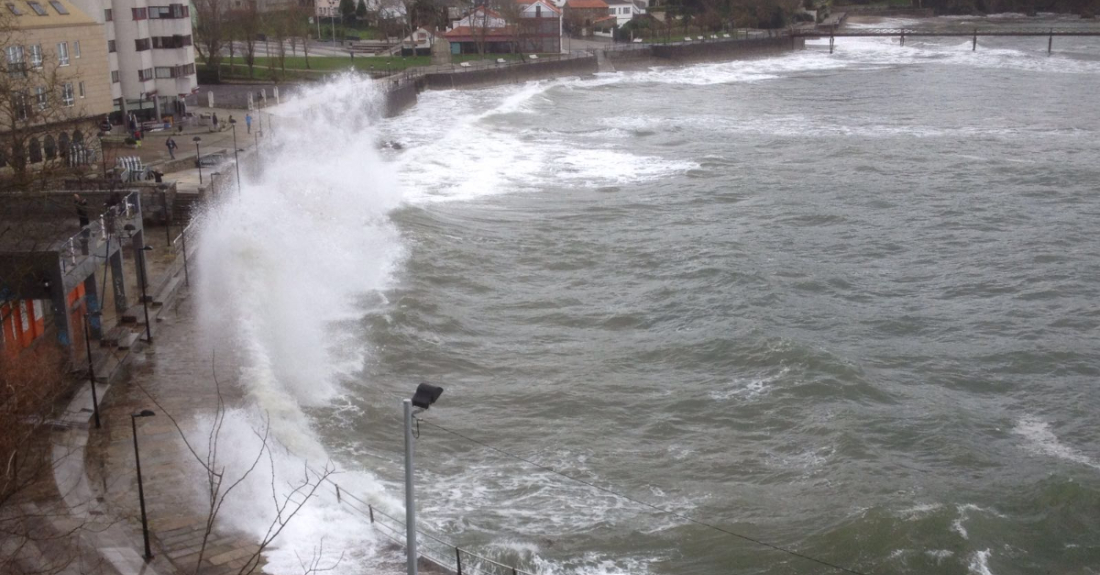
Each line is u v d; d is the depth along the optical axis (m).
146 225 72.06
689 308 60.88
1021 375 53.28
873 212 85.31
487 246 72.44
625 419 46.75
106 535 32.88
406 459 25.44
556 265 69.06
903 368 53.88
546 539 36.59
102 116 94.19
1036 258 72.75
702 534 37.56
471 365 52.00
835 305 63.22
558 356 53.56
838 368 51.19
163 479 36.69
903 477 42.03
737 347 53.91
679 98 162.75
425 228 74.81
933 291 66.19
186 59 116.06
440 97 155.12
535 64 181.50
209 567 31.62
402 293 60.34
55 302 44.22
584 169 101.94
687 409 47.72
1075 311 62.38
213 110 116.56
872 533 37.47
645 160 106.94
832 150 112.94
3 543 31.64
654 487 40.91
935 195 91.31
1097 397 50.69
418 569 32.31
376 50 192.38
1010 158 108.12
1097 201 89.62
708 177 98.31
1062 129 128.12
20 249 45.34
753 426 46.28
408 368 51.00
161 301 54.84
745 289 64.31
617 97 163.88
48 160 71.94
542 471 41.69
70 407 41.66
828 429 45.66
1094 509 39.94
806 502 39.94
